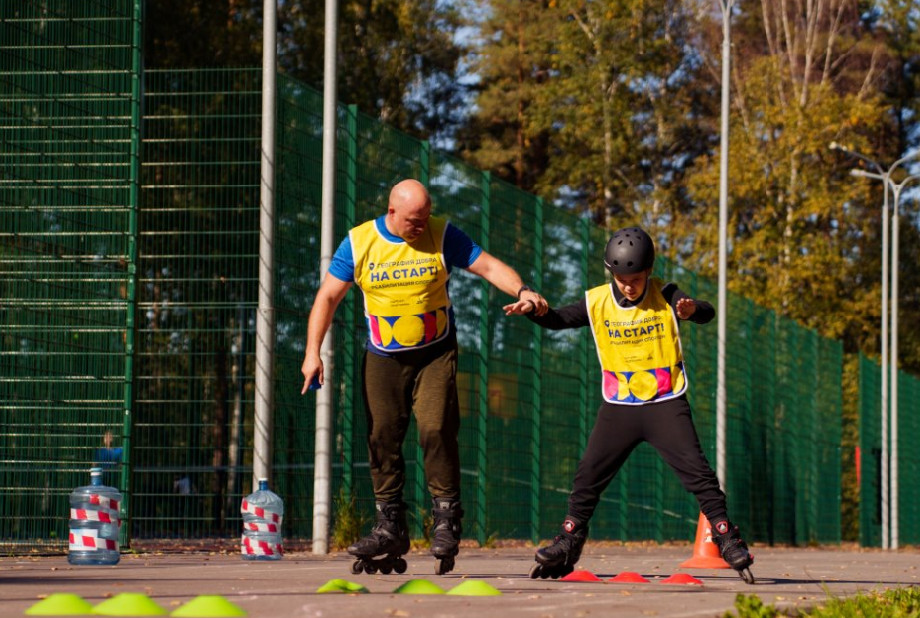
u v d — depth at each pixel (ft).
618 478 181.06
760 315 238.27
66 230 106.83
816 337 270.26
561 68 449.06
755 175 380.78
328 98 117.29
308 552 116.47
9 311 105.81
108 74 107.34
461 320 142.72
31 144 106.32
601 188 439.63
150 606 47.85
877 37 513.04
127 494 106.93
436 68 436.35
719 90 471.21
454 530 67.72
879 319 444.14
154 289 128.36
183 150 130.72
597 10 435.94
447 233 65.57
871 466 299.58
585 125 430.20
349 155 126.21
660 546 184.65
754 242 377.09
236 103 132.46
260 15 246.47
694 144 467.11
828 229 441.27
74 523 92.79
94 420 106.42
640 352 69.77
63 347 106.32
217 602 47.29
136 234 106.93
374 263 65.05
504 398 152.46
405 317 65.05
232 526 123.13
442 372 65.82
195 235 128.98
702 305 69.41
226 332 126.62
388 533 68.39
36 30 106.93
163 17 223.30
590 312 70.33
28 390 106.01
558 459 166.40
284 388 118.32
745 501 224.94
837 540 280.72
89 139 105.91
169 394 125.59
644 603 55.21
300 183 122.01
